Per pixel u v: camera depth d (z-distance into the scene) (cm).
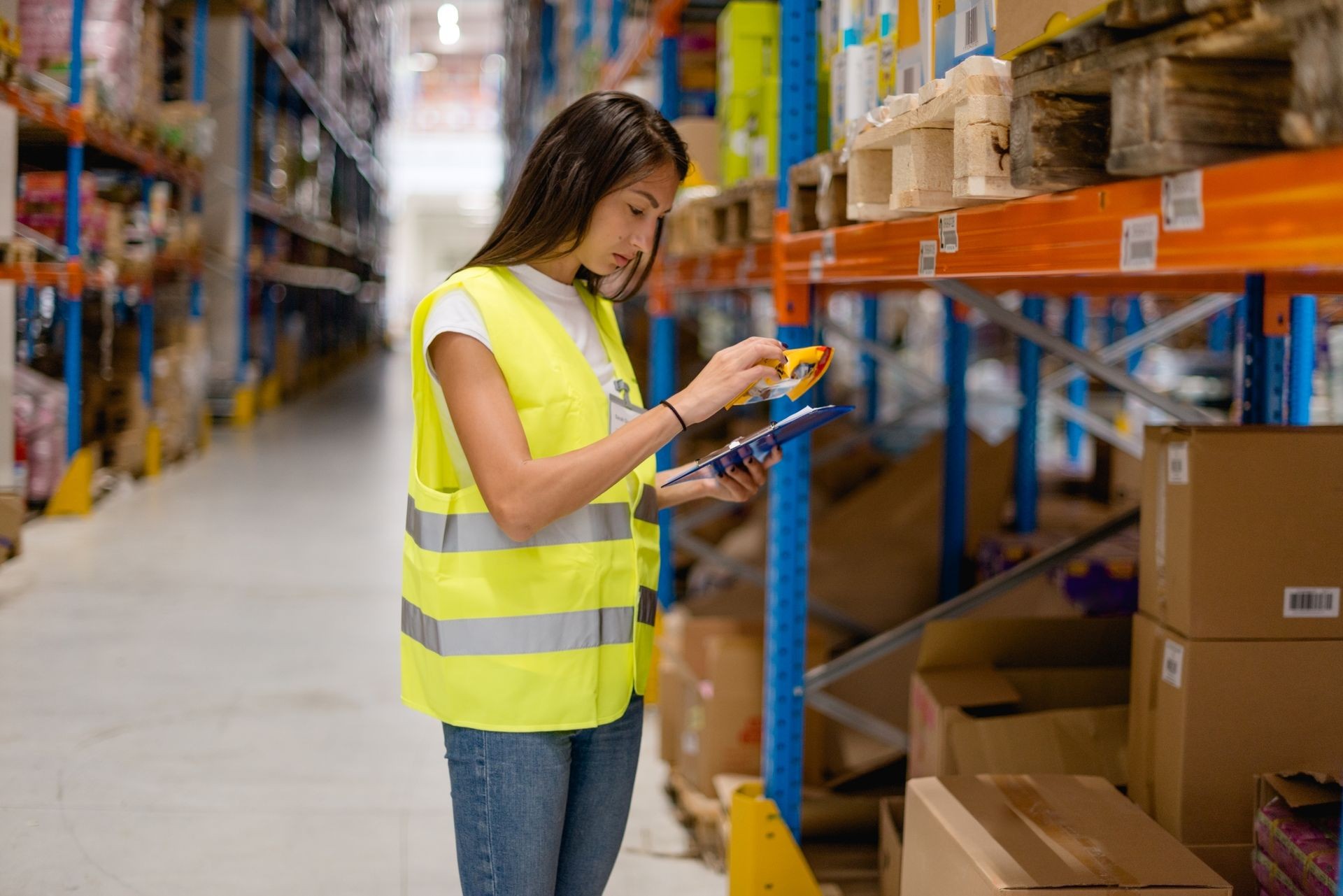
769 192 276
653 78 523
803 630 260
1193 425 196
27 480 674
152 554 597
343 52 1745
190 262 930
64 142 762
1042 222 140
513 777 159
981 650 254
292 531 666
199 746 349
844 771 310
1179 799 193
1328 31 92
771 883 248
